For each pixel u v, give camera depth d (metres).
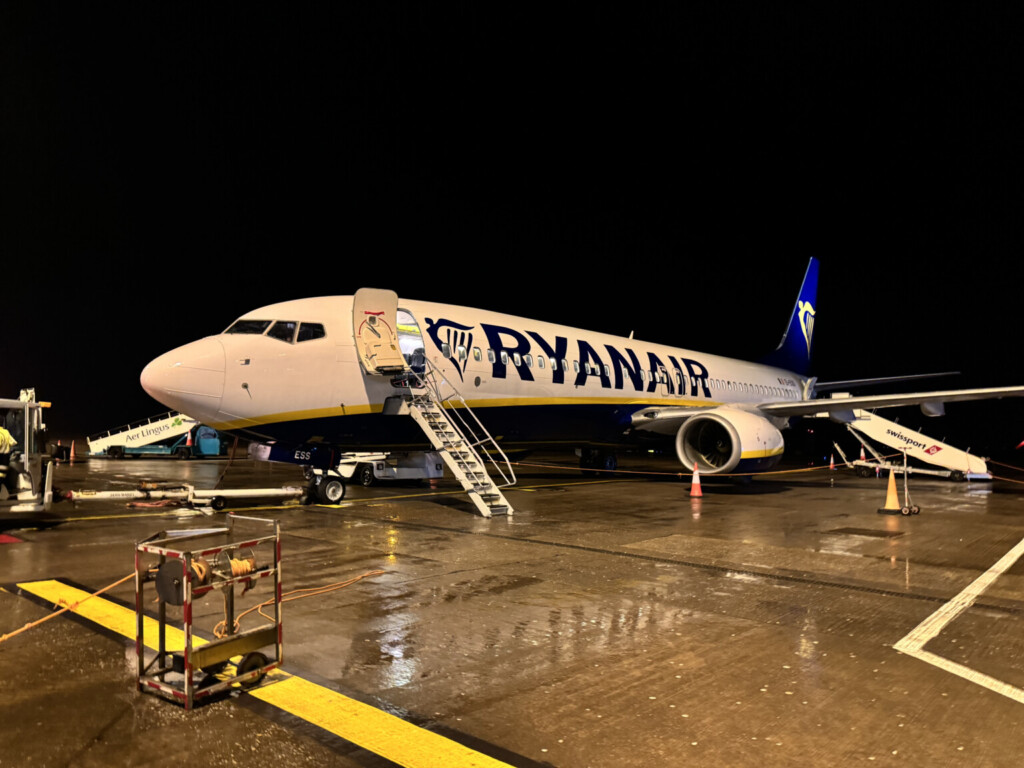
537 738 3.47
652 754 3.31
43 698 3.88
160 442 30.75
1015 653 4.82
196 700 3.84
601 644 4.93
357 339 12.71
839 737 3.50
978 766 3.21
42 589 6.31
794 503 13.94
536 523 10.70
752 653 4.76
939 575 7.28
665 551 8.45
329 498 12.91
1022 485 19.77
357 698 3.95
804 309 29.92
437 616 5.59
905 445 22.31
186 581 3.72
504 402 15.40
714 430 18.00
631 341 19.94
